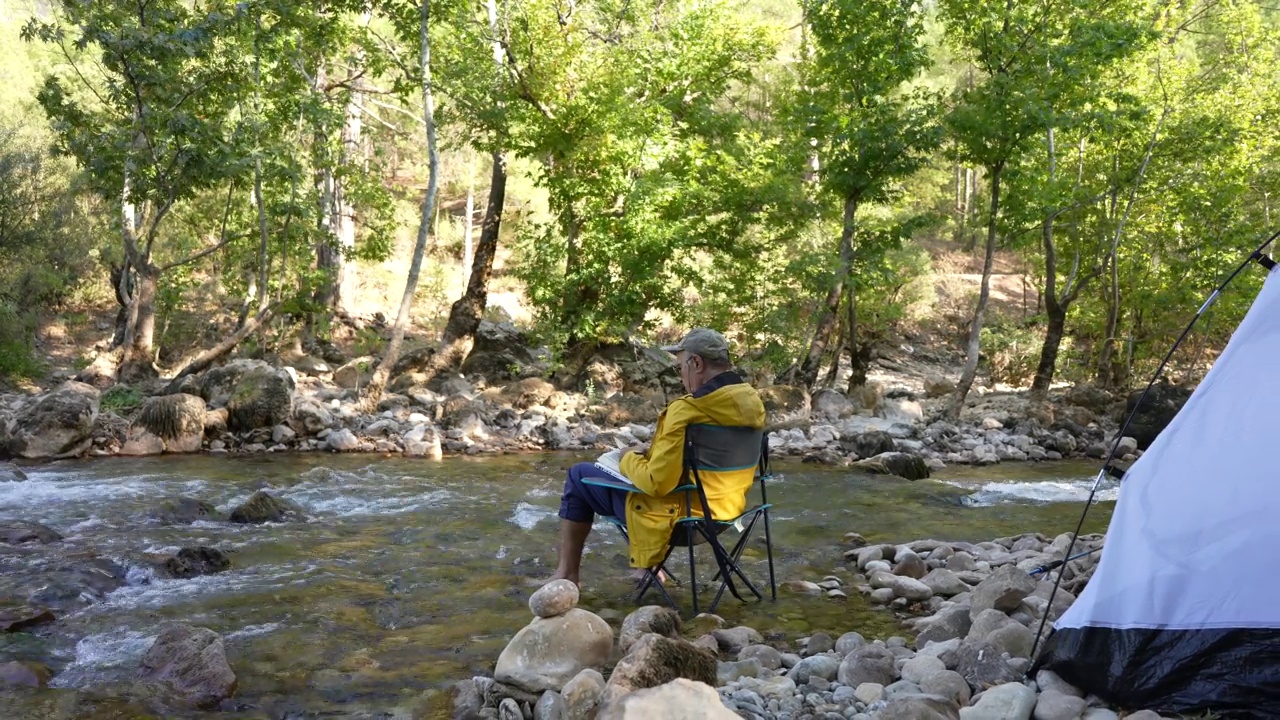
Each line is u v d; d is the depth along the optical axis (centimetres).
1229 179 1981
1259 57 2111
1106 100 1767
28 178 2081
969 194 4169
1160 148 1867
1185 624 340
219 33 1461
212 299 2209
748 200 1788
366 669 401
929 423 1620
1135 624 348
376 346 2173
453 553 612
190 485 857
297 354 2045
